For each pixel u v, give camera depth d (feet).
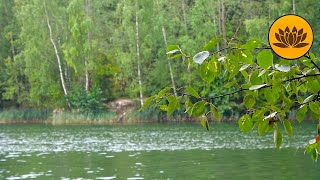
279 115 9.30
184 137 98.63
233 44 8.91
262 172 54.80
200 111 9.31
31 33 159.74
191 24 147.64
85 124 144.25
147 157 69.72
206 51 8.29
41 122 156.66
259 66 9.01
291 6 142.72
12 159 70.18
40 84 160.86
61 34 163.53
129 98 158.81
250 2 147.54
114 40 156.87
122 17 154.61
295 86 9.25
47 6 159.02
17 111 158.92
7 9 178.19
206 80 8.96
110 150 79.20
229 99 135.54
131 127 128.36
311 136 92.99
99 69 159.84
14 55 172.65
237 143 85.46
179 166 60.49
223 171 56.08
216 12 154.81
